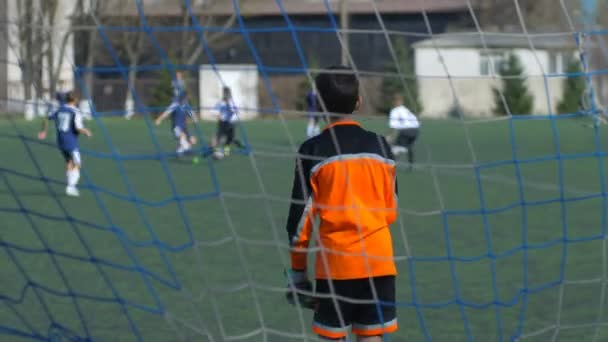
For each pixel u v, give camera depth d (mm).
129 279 11852
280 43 69688
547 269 12750
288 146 35469
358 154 6633
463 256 13758
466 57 54312
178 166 28031
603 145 36344
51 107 8312
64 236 14969
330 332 6688
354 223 6543
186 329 9773
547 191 22141
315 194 6617
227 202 19719
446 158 31516
